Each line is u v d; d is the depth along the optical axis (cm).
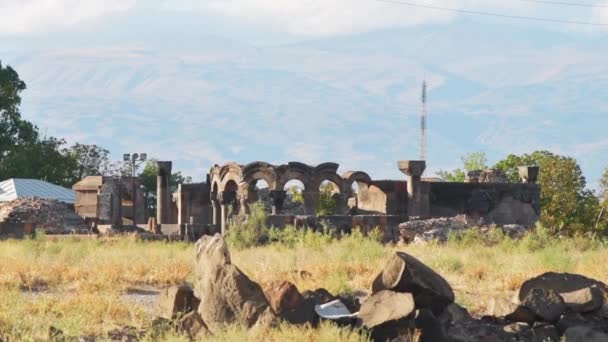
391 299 2695
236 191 10588
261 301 2727
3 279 4175
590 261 5062
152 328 2791
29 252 5947
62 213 10281
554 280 3088
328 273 4381
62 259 5412
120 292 4009
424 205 10531
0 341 2647
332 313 2791
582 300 2988
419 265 2781
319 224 8644
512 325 2898
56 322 2938
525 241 6788
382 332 2652
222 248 2781
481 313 3312
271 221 8512
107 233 8769
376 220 8800
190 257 5659
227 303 2731
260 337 2566
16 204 10194
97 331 2856
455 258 5125
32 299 3544
